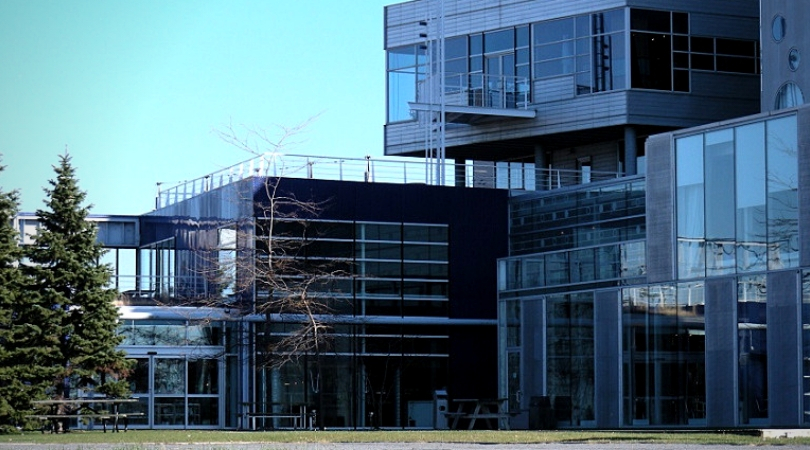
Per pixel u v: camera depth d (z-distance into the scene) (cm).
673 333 4247
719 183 4100
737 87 6084
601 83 5944
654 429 4062
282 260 4819
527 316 5003
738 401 3981
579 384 4684
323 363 5003
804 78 4994
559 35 6081
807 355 3759
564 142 6309
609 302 4547
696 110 5981
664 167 4309
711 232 4119
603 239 4934
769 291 3891
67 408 4062
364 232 5122
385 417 5072
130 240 5978
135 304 4978
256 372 4916
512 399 5078
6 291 3850
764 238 3928
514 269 5106
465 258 5278
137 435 3359
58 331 4022
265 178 4972
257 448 2530
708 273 4122
